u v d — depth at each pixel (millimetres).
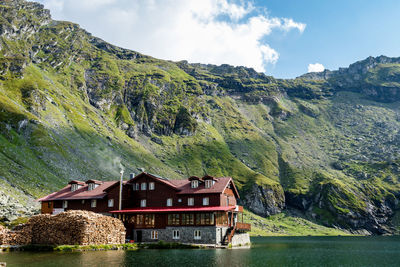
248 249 83750
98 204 92438
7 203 101125
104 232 70375
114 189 91688
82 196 94062
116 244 71000
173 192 88750
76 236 65062
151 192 91062
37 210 103688
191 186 90062
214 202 84312
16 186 140250
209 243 77000
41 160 183875
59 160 192250
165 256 58031
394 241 152500
